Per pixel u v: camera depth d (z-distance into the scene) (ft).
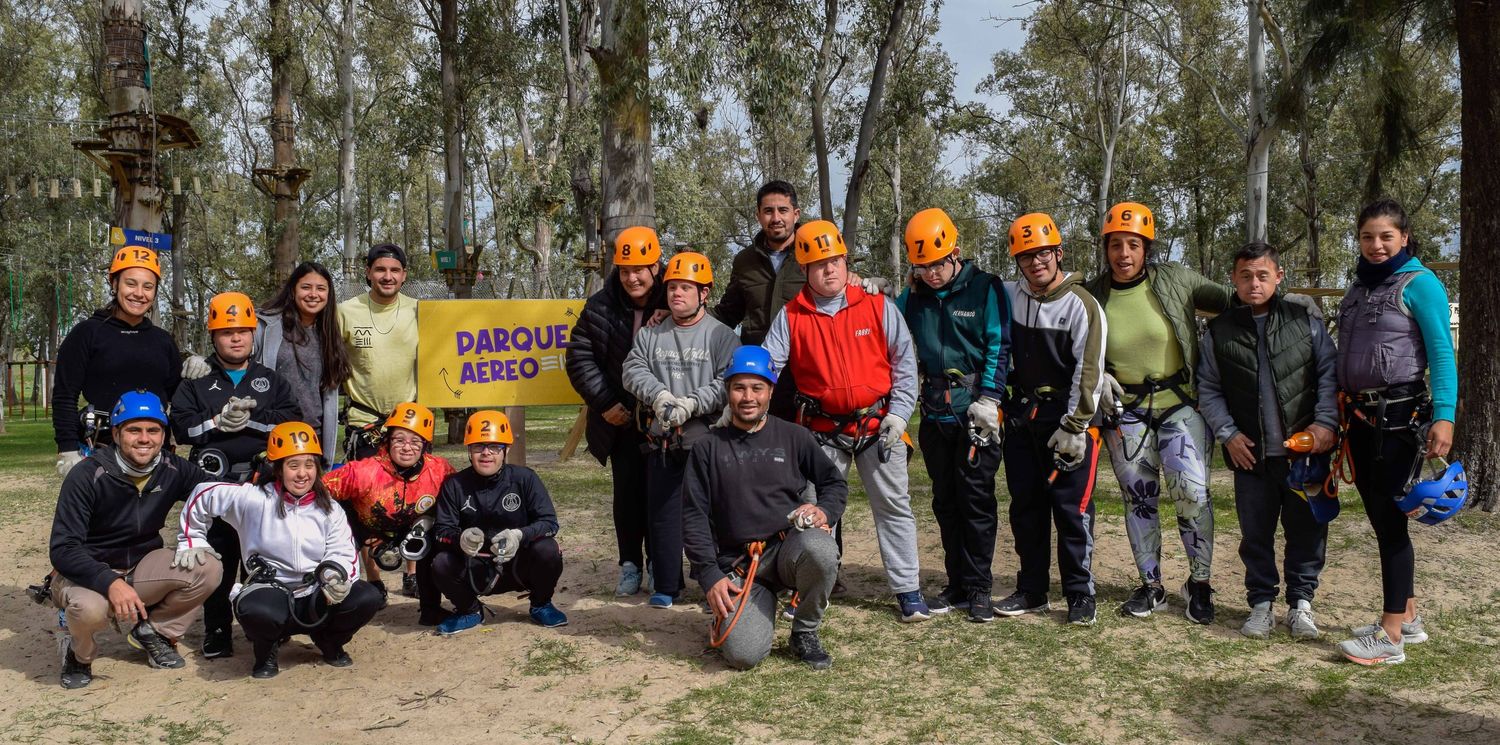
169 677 14.19
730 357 16.70
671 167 94.43
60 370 15.12
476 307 26.20
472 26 76.84
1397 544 13.88
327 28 101.50
